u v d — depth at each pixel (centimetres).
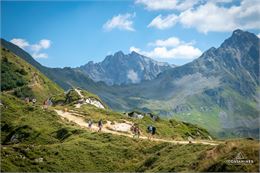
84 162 8044
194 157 6569
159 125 14438
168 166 6725
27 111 13312
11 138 10725
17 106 13738
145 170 7381
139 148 8669
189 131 15525
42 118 12519
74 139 9625
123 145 9006
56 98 18412
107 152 8531
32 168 7300
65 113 14312
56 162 7769
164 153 7656
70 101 17450
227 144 6166
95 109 15312
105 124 12775
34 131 10719
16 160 7438
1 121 12069
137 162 8088
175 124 16000
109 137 9538
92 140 9425
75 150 8438
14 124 11681
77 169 7706
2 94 14725
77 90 18712
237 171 5309
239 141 6197
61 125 11600
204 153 6309
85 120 13162
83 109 15050
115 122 13125
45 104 15625
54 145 8700
